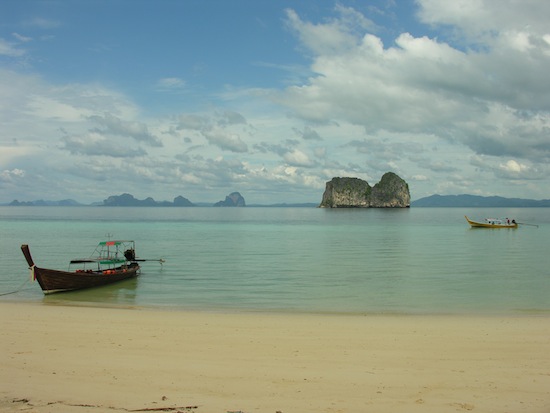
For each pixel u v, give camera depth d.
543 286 24.95
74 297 21.92
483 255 41.69
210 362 10.58
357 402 8.18
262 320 15.77
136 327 14.34
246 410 7.73
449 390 8.85
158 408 7.75
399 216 163.50
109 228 86.44
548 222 113.81
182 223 109.31
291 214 193.62
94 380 9.25
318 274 29.72
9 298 21.75
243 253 43.44
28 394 8.38
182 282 26.56
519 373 9.94
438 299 21.27
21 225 95.50
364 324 15.12
